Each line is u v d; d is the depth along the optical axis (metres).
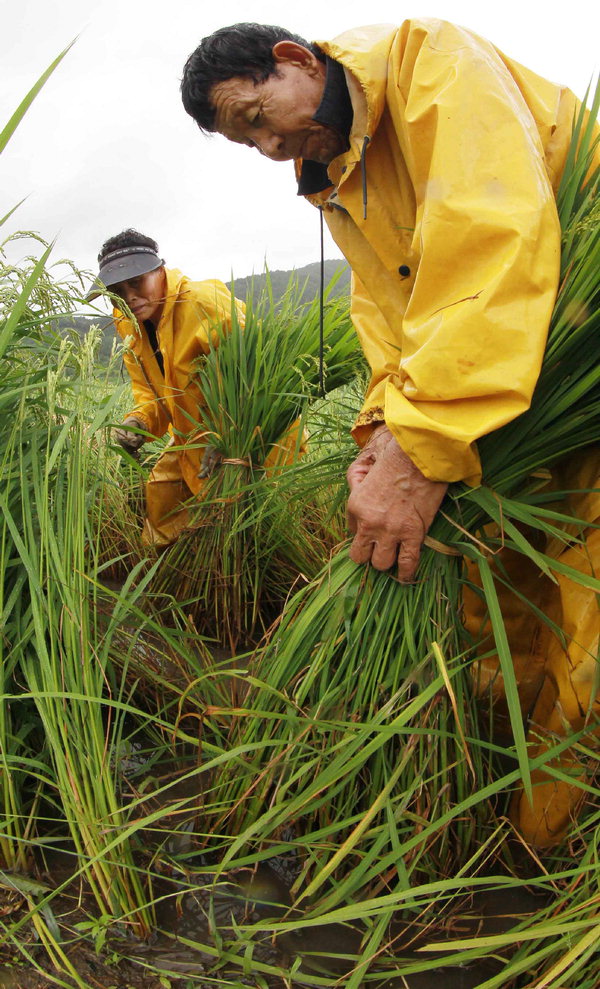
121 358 1.76
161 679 1.94
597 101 1.55
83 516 1.66
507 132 1.43
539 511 1.49
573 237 1.48
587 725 1.56
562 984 1.24
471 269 1.43
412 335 1.49
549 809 1.63
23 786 1.64
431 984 1.37
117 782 1.67
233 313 2.94
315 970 1.38
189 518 3.08
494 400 1.40
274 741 1.44
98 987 1.29
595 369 1.43
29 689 1.60
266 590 3.10
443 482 1.50
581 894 1.34
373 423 1.75
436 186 1.44
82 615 1.53
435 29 1.59
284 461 3.04
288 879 1.60
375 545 1.58
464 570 1.75
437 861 1.58
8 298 1.58
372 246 1.86
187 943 1.38
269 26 1.82
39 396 1.77
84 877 1.52
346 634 1.61
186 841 1.67
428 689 1.44
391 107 1.63
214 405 2.97
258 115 1.84
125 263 3.02
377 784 1.56
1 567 1.56
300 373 2.83
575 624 1.59
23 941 1.36
